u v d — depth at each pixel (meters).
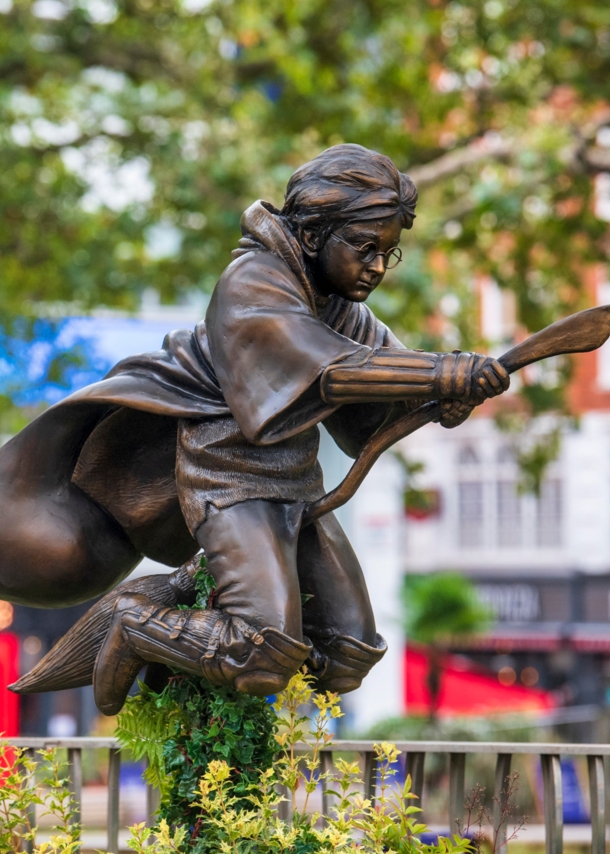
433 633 19.38
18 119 12.91
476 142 14.02
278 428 3.72
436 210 13.70
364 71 12.83
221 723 3.97
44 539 4.15
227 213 12.47
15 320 13.15
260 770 4.02
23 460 4.16
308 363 3.68
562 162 12.84
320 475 4.15
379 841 3.80
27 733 19.72
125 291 13.90
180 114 13.00
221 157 12.55
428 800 12.70
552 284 15.05
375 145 12.94
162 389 3.99
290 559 3.82
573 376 15.08
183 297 14.31
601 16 12.56
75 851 4.18
